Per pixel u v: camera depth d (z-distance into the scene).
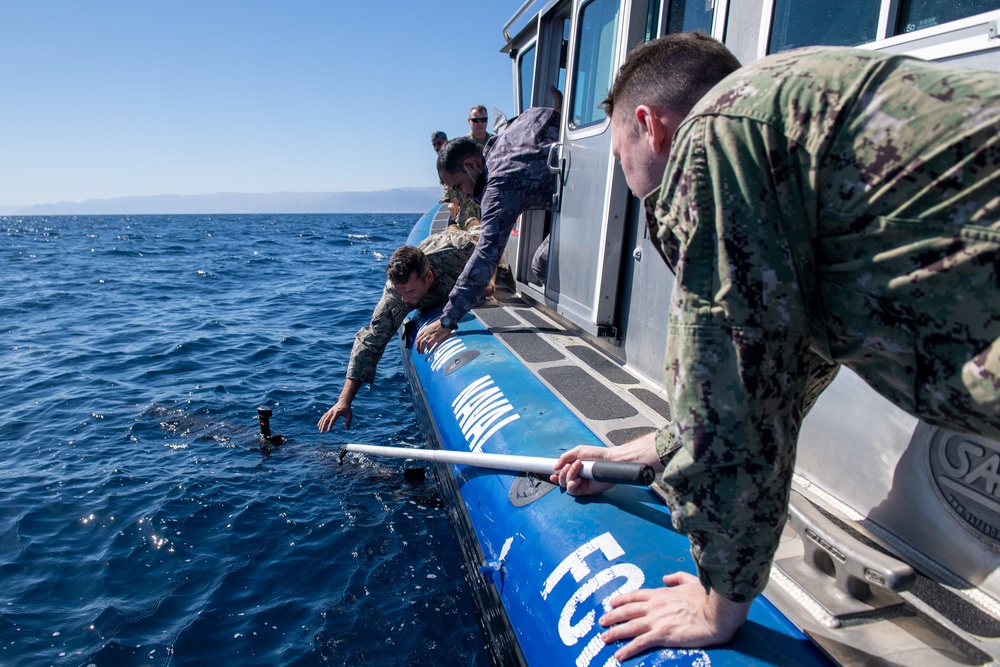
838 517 1.80
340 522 3.49
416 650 2.57
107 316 9.43
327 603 2.85
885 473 1.71
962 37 1.47
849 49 1.02
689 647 1.38
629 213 3.08
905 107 0.91
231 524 3.47
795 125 0.99
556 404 2.75
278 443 4.51
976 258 0.86
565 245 3.61
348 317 9.27
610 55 3.11
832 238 0.99
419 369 4.13
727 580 1.15
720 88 1.09
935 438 1.55
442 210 8.41
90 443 4.55
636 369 3.13
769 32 2.08
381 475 4.04
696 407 1.06
